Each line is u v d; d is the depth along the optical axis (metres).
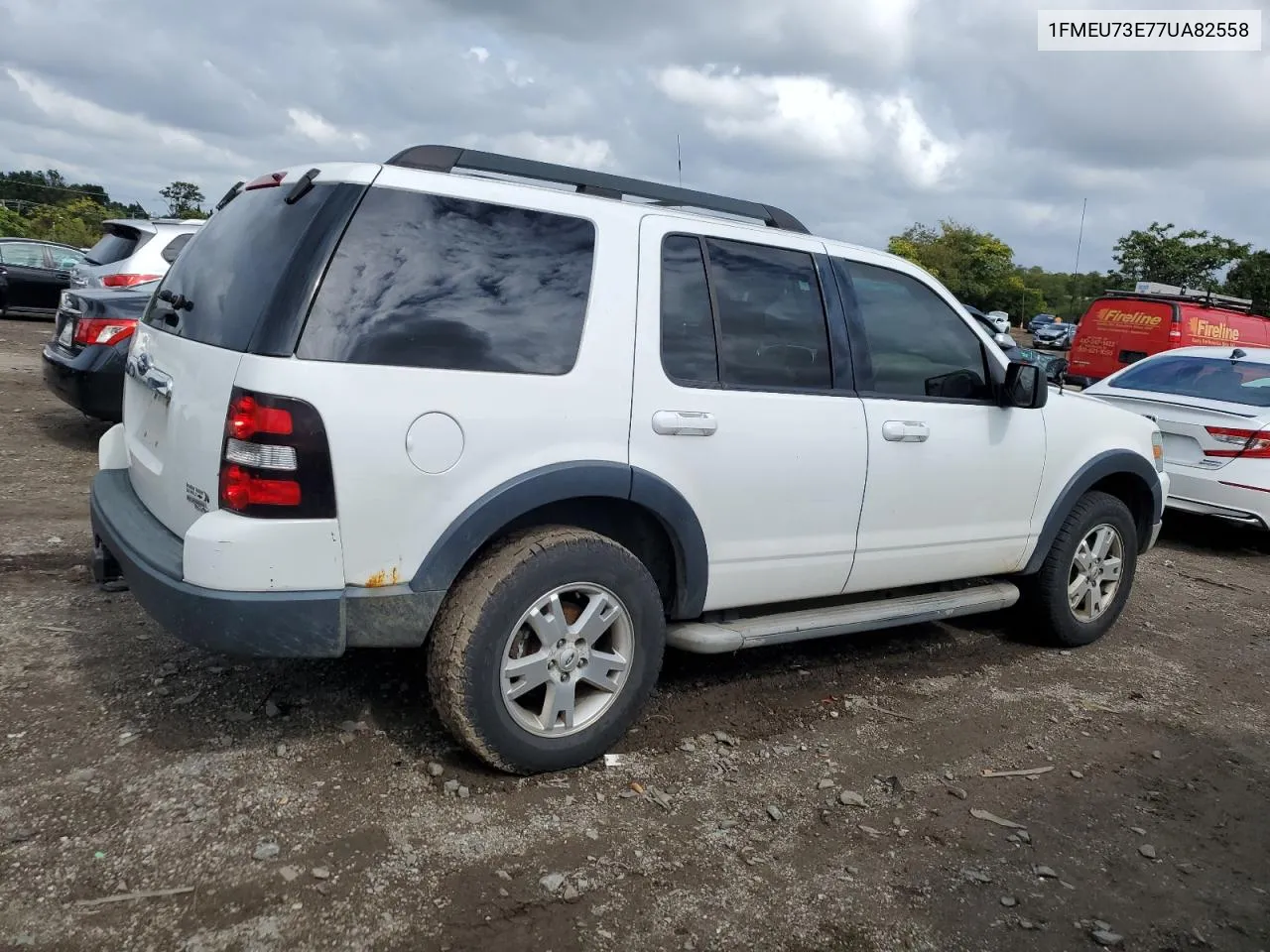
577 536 3.17
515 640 3.11
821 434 3.73
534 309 3.12
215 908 2.49
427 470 2.89
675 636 3.59
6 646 3.87
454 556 2.96
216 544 2.71
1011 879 2.94
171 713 3.44
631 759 3.46
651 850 2.92
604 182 3.54
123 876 2.58
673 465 3.36
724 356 3.55
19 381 10.02
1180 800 3.52
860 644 4.86
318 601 2.79
